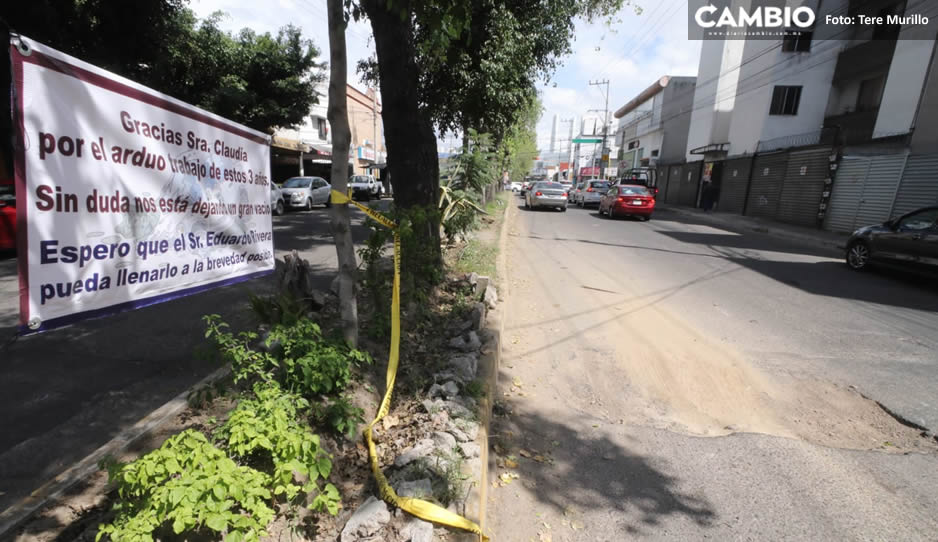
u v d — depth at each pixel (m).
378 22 4.70
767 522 2.55
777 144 20.64
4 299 5.63
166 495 1.54
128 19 10.10
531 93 10.49
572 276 8.22
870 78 18.44
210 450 1.75
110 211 1.94
